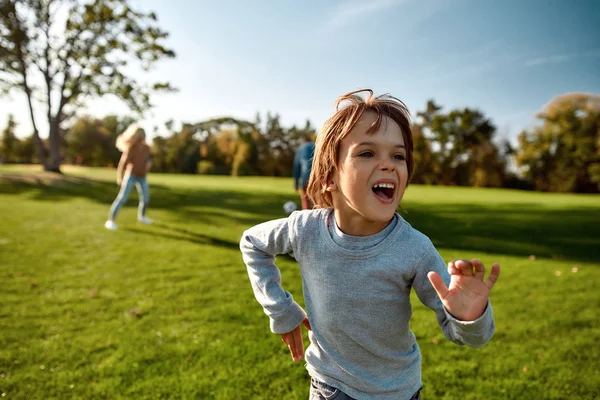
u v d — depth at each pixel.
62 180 17.92
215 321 3.57
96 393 2.49
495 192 27.20
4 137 54.38
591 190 37.09
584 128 37.00
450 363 2.95
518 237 8.35
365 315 1.37
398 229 1.34
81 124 51.75
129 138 7.85
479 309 1.04
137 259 5.62
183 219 9.16
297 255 1.51
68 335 3.25
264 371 2.75
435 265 1.29
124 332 3.32
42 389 2.52
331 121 1.33
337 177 1.33
